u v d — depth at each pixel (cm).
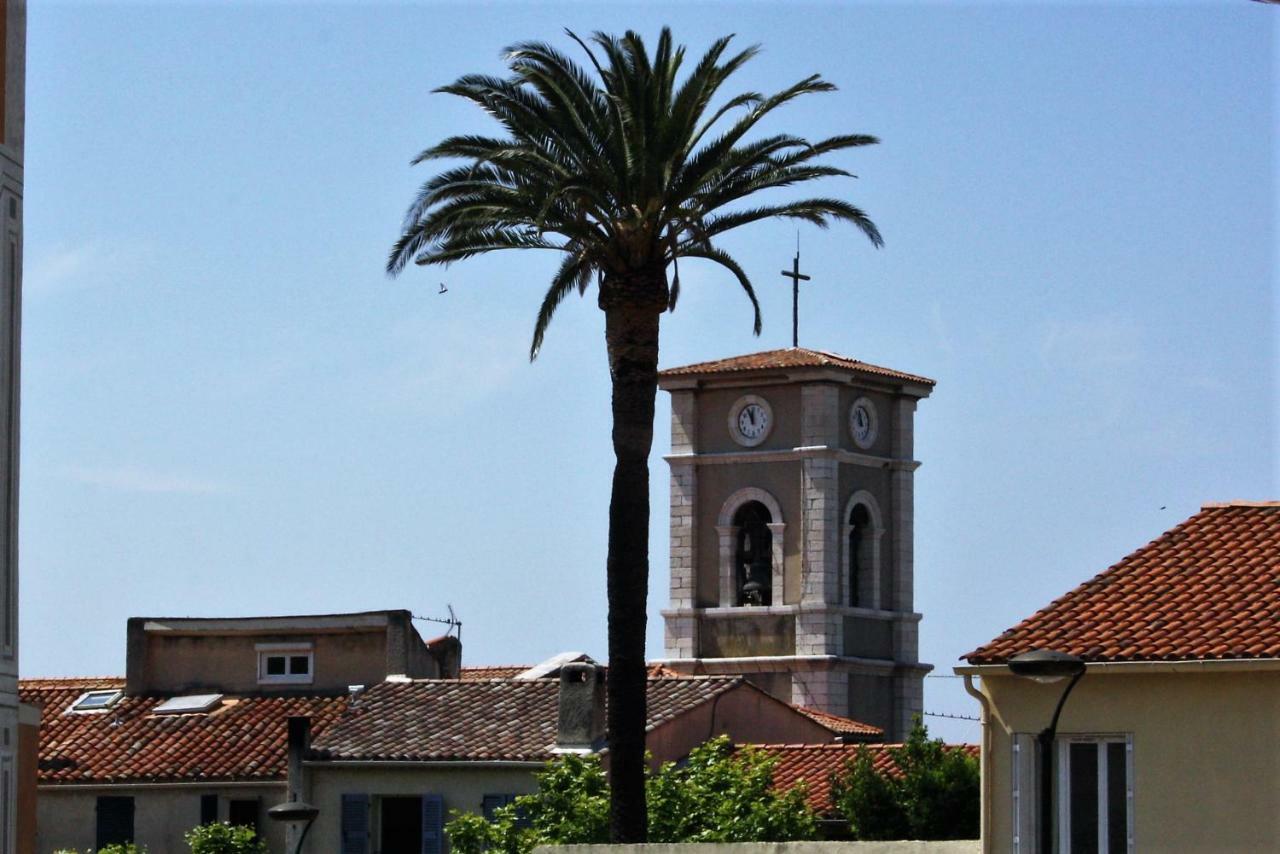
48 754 11712
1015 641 6850
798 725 12725
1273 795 6462
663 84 9038
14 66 5375
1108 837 6675
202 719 11931
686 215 9056
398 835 11062
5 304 5322
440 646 13200
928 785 10631
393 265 9294
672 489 17650
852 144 9219
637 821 8869
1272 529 7300
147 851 11369
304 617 12244
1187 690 6594
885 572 17650
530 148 9012
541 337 9700
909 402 17850
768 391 17475
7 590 5334
